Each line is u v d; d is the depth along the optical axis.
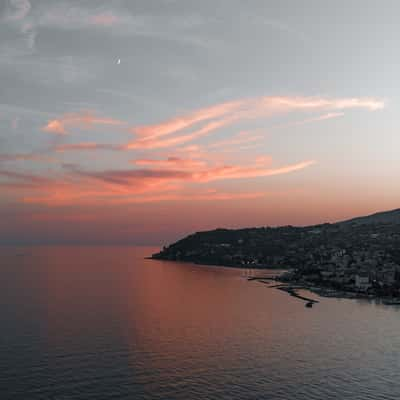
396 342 153.12
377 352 140.25
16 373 113.69
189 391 104.56
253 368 122.06
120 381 109.62
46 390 103.06
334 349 143.12
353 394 105.56
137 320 182.62
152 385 107.56
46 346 138.12
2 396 99.25
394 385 111.75
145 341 147.75
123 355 130.62
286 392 105.69
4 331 156.38
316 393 105.62
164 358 128.88
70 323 172.12
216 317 194.88
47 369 117.00
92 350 134.88
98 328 164.75
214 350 138.75
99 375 113.44
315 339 156.00
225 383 110.31
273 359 130.88
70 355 129.38
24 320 175.75
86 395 100.56
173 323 178.50
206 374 116.38
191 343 146.62
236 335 159.88
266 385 109.75
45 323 171.00
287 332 166.75
